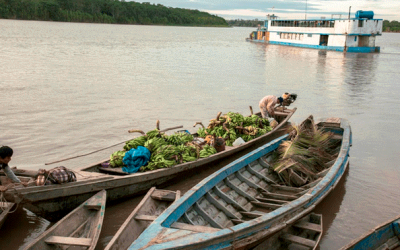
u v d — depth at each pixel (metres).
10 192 6.45
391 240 6.05
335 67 34.47
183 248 4.71
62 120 13.95
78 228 6.54
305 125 11.09
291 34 63.59
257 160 9.52
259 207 7.39
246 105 17.67
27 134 12.26
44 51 38.84
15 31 75.38
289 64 36.28
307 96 20.31
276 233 6.17
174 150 9.04
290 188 8.31
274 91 21.50
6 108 15.16
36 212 6.89
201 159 9.52
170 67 30.86
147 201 7.32
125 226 6.18
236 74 28.17
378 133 13.52
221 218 6.76
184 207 6.11
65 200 7.13
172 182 9.05
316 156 9.58
